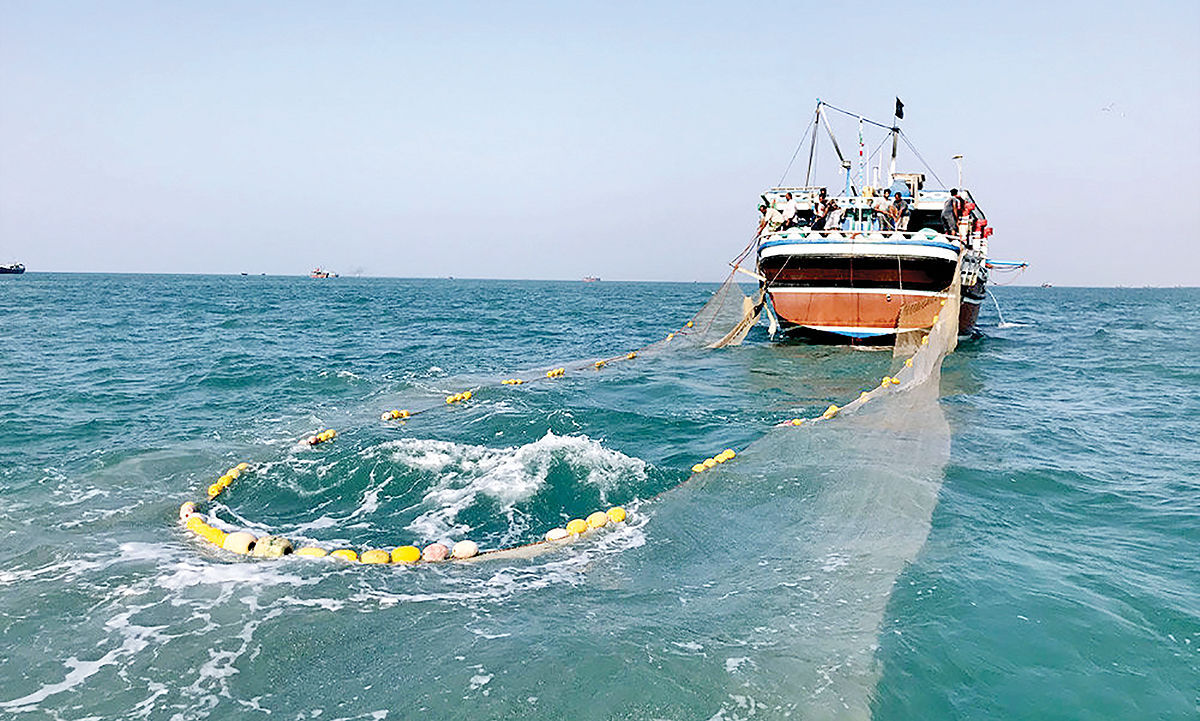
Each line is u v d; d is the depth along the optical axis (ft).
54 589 23.31
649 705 17.40
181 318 141.38
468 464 38.32
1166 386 67.15
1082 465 38.17
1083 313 219.82
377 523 31.17
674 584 24.06
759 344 92.38
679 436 45.98
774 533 27.91
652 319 166.20
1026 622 21.49
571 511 32.63
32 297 216.95
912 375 58.65
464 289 484.74
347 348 94.99
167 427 46.83
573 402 55.57
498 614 21.88
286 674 18.76
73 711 17.39
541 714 17.11
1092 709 17.83
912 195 98.12
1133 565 25.71
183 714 17.28
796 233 84.23
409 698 17.74
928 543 26.96
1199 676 19.13
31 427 46.09
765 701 17.57
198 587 23.54
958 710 17.63
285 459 39.34
